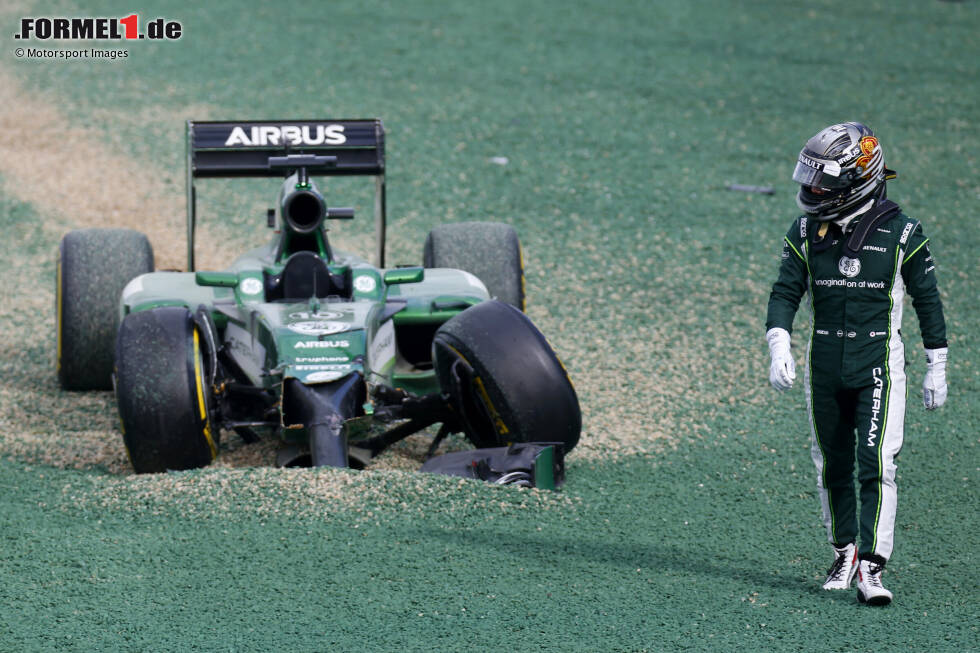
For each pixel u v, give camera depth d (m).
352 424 22.98
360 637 17.06
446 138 54.28
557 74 65.31
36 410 28.34
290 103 58.59
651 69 66.56
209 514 21.08
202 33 72.81
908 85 64.19
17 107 58.81
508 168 50.41
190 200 28.89
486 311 24.05
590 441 26.39
